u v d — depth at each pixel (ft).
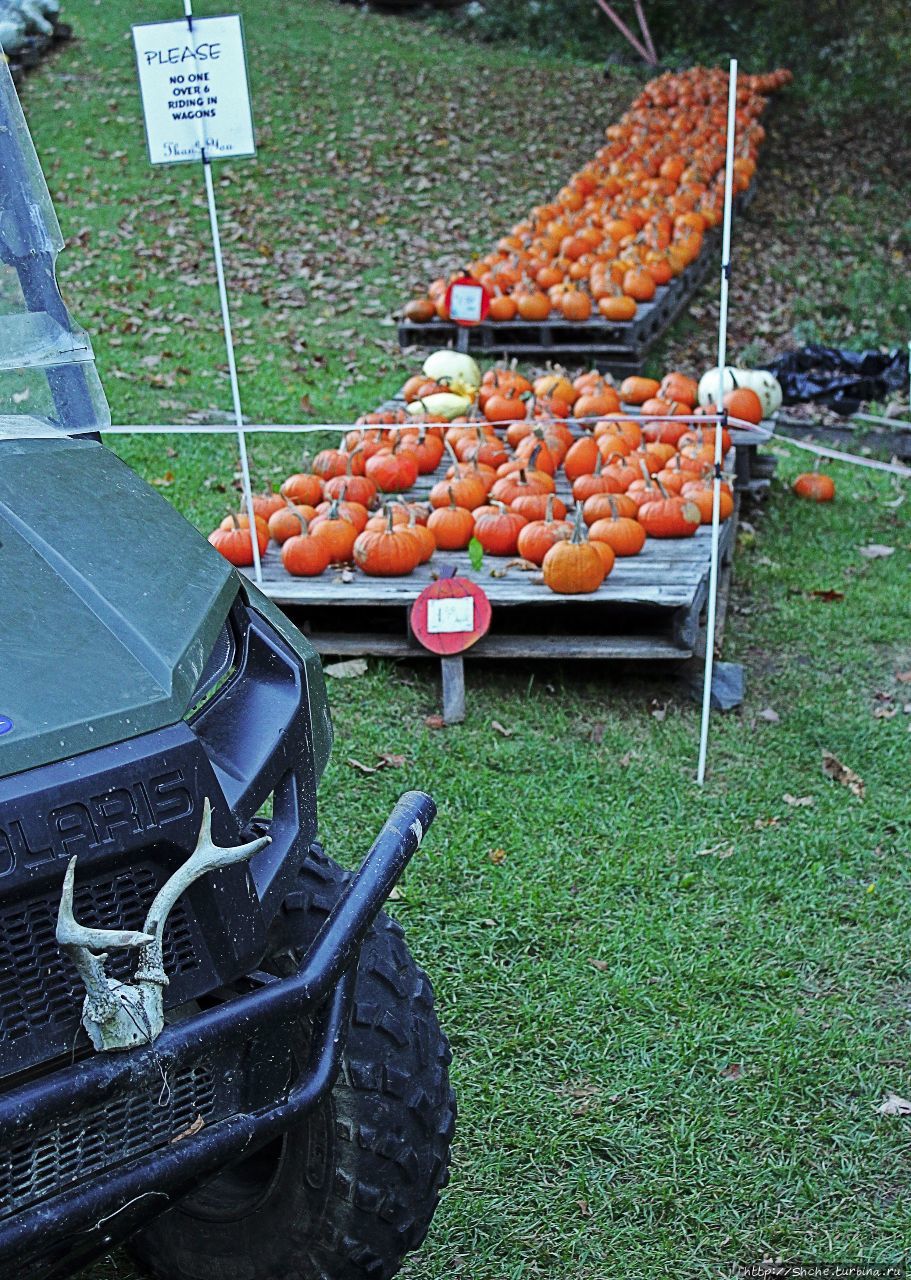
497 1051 11.53
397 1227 7.91
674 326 39.04
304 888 8.25
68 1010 6.02
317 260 40.63
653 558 18.86
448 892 13.62
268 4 70.59
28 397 8.81
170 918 6.34
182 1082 6.43
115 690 6.27
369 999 7.93
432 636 16.76
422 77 61.77
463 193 48.49
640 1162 10.42
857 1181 10.28
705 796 15.62
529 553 18.58
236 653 7.46
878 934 13.28
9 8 51.85
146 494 7.87
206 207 44.27
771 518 25.34
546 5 72.02
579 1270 9.48
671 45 71.67
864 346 39.42
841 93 65.82
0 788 5.75
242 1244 8.32
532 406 23.98
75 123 50.52
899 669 19.25
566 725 17.11
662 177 46.09
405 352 34.01
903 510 26.22
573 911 13.41
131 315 35.01
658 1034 11.78
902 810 15.46
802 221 51.34
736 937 13.16
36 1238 5.85
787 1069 11.38
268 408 29.14
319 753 7.57
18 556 6.75
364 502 20.31
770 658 19.48
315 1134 7.73
